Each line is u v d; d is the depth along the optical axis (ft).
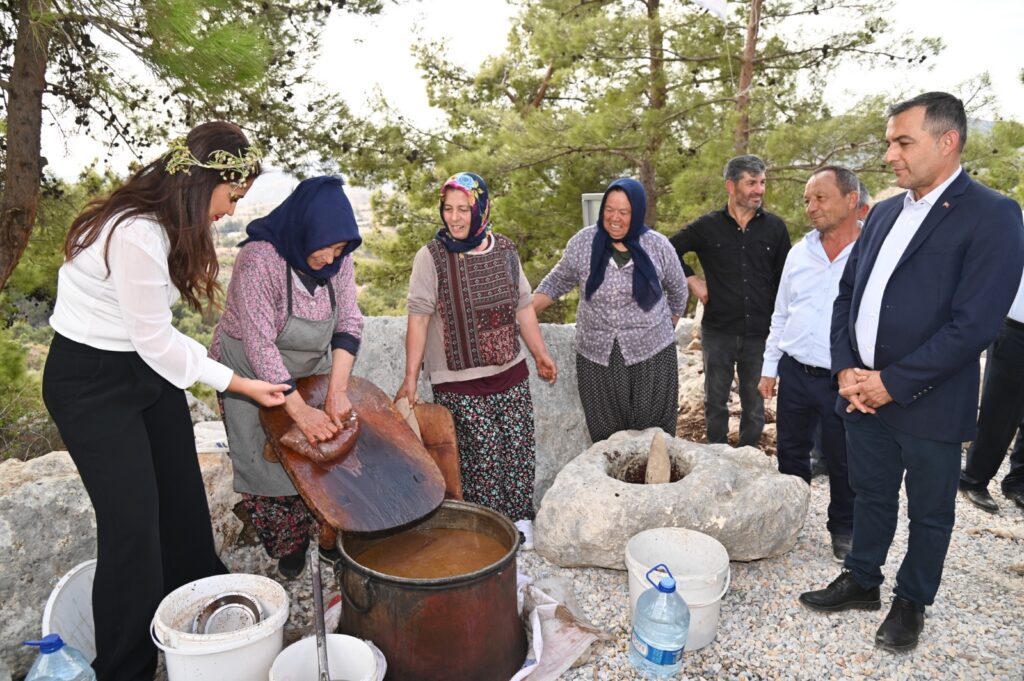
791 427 11.57
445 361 10.73
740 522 9.98
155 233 6.74
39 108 14.52
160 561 7.38
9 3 12.10
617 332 11.80
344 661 7.30
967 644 8.84
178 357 6.99
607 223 11.43
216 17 12.34
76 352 6.83
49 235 18.43
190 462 8.15
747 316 13.24
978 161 28.27
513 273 10.89
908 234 8.12
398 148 24.40
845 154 28.07
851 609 9.48
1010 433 12.34
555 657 8.39
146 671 7.47
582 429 13.94
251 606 7.62
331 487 7.73
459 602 7.32
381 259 40.68
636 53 31.73
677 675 8.39
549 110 34.35
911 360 7.74
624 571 10.53
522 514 11.39
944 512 8.34
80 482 8.80
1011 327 11.78
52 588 8.25
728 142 29.09
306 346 8.93
